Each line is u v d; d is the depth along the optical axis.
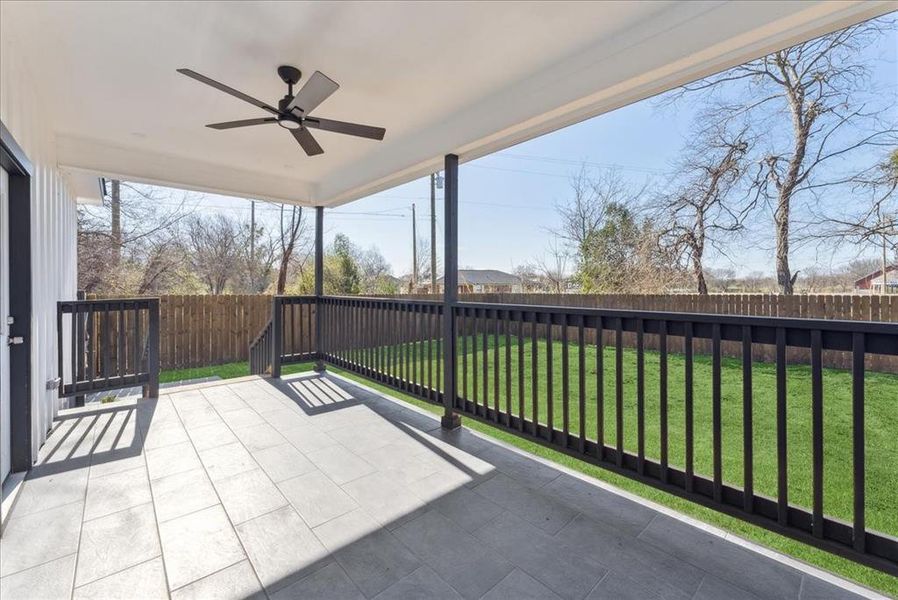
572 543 2.04
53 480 2.62
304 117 3.03
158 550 1.96
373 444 3.26
